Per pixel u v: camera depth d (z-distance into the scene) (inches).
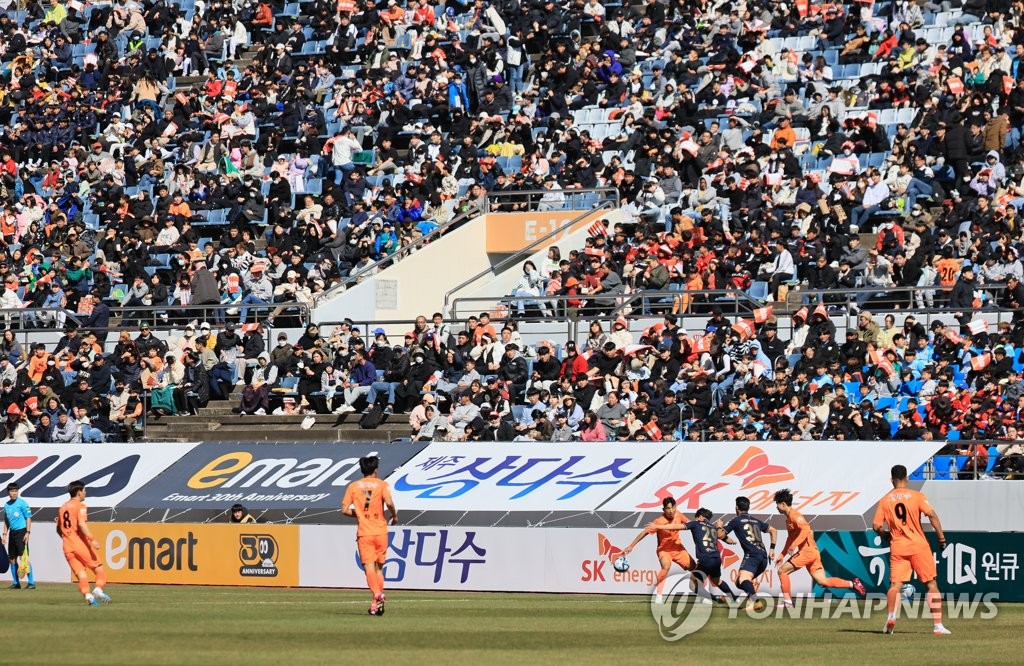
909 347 2758.4
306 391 3068.4
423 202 3592.5
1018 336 2746.1
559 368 2918.3
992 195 3139.8
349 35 4183.1
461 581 2359.7
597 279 3154.5
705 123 3641.7
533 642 1599.4
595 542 2287.2
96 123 4183.1
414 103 3919.8
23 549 2357.3
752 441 2423.7
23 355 3373.5
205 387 3132.4
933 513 1729.8
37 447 2797.7
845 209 3216.0
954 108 3275.1
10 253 3826.3
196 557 2484.0
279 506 2527.1
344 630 1674.5
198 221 3791.8
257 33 4399.6
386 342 3078.2
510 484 2470.5
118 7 4510.3
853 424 2544.3
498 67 3873.0
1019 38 3523.6
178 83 4333.2
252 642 1539.1
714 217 3255.4
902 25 3622.0
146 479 2672.2
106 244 3693.4
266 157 3875.5
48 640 1528.1
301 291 3380.9
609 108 3774.6
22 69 4461.1
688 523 2031.3
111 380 3201.3
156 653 1425.9
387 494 1857.8
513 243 3521.2
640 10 4065.0
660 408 2726.4
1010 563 2154.3
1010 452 2381.9
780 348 2827.3
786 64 3663.9
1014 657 1513.3
